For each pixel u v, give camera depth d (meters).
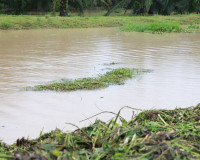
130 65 10.44
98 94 7.07
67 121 5.38
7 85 7.79
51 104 6.33
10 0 33.62
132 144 2.72
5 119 5.50
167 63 10.69
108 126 3.28
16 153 2.76
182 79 8.41
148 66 10.23
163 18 29.64
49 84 7.82
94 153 2.69
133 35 19.78
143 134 2.90
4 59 11.42
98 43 15.77
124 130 2.97
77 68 9.96
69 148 2.87
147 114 3.54
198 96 6.89
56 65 10.41
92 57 11.95
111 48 14.17
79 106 6.20
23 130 5.02
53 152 2.58
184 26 26.84
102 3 38.06
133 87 7.66
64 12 30.59
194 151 2.69
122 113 5.73
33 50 13.48
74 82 7.93
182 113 3.57
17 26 23.36
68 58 11.69
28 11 34.62
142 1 33.09
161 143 2.62
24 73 9.16
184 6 33.81
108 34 20.25
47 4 34.66
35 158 2.51
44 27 24.06
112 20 27.12
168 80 8.31
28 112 5.85
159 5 33.81
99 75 8.90
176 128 3.13
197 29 24.31
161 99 6.66
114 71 9.16
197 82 8.08
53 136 3.29
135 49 13.89
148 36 19.25
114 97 6.81
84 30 23.00
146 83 8.03
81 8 31.56
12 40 16.81
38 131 4.95
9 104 6.31
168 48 14.15
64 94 7.07
